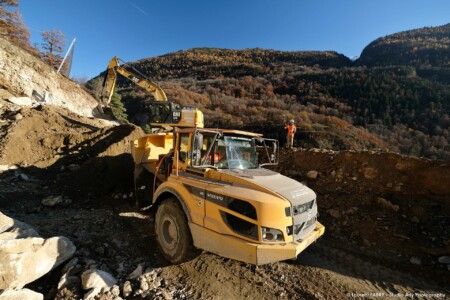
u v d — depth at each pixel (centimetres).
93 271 321
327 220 562
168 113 895
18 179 623
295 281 372
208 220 338
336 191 642
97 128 1130
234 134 429
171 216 389
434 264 418
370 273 402
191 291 335
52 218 495
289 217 314
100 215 532
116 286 318
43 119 994
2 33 2423
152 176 642
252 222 304
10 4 2466
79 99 1986
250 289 349
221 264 399
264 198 310
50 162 740
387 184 602
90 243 412
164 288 336
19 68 1585
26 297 270
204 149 412
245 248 298
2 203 511
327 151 785
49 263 321
